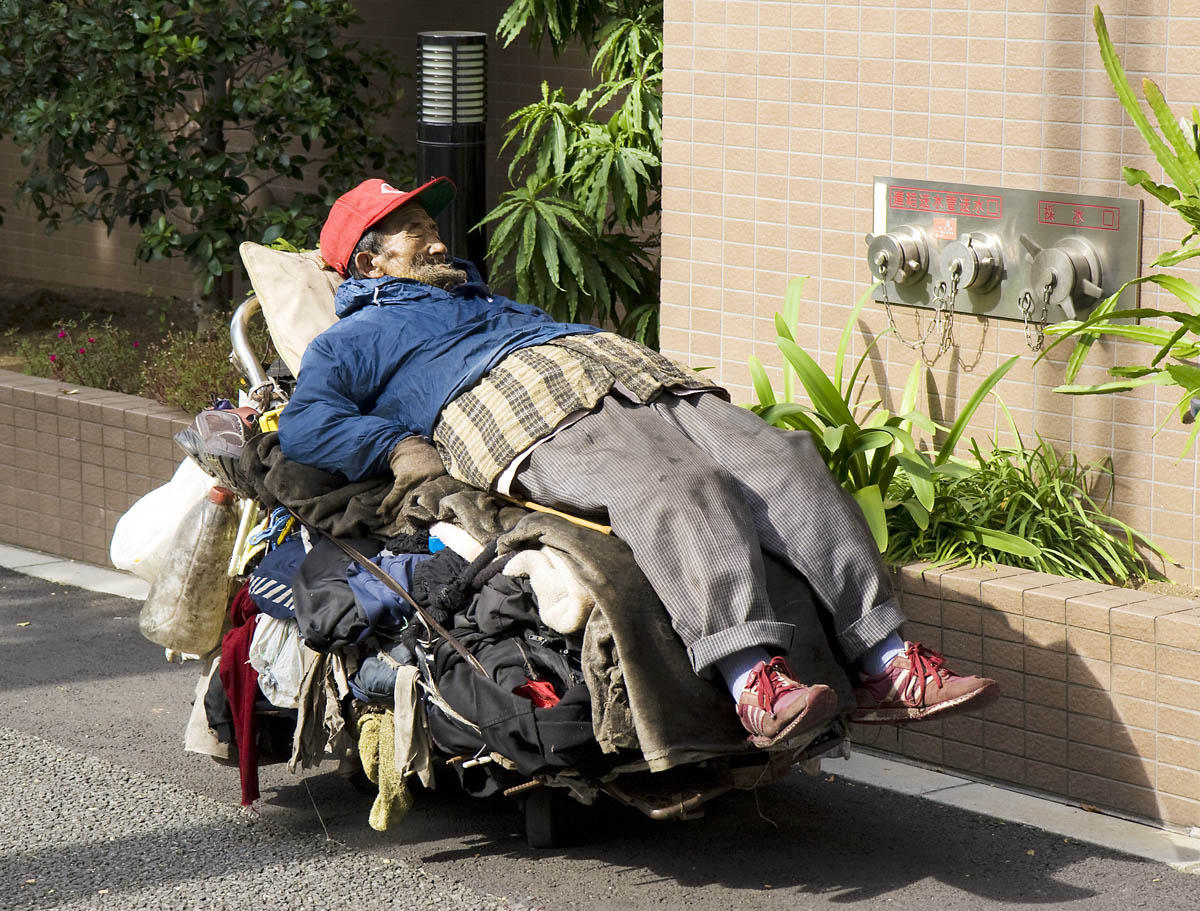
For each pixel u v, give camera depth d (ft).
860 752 17.31
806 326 20.43
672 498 13.29
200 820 15.76
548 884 14.16
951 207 18.66
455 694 13.62
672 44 21.15
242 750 15.43
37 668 20.54
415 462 15.11
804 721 12.24
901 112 19.08
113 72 28.35
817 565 13.60
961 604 16.29
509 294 26.71
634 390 14.67
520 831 15.44
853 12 19.34
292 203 28.94
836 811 15.72
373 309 16.34
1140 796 15.31
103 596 23.63
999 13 18.03
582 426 14.46
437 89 23.67
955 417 18.98
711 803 15.98
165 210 29.27
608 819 15.64
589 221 24.53
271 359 25.44
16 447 25.88
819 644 13.42
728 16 20.54
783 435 14.43
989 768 16.37
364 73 30.14
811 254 20.25
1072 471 17.84
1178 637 14.85
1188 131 16.81
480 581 13.93
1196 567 17.11
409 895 13.96
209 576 16.03
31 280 41.39
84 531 25.20
